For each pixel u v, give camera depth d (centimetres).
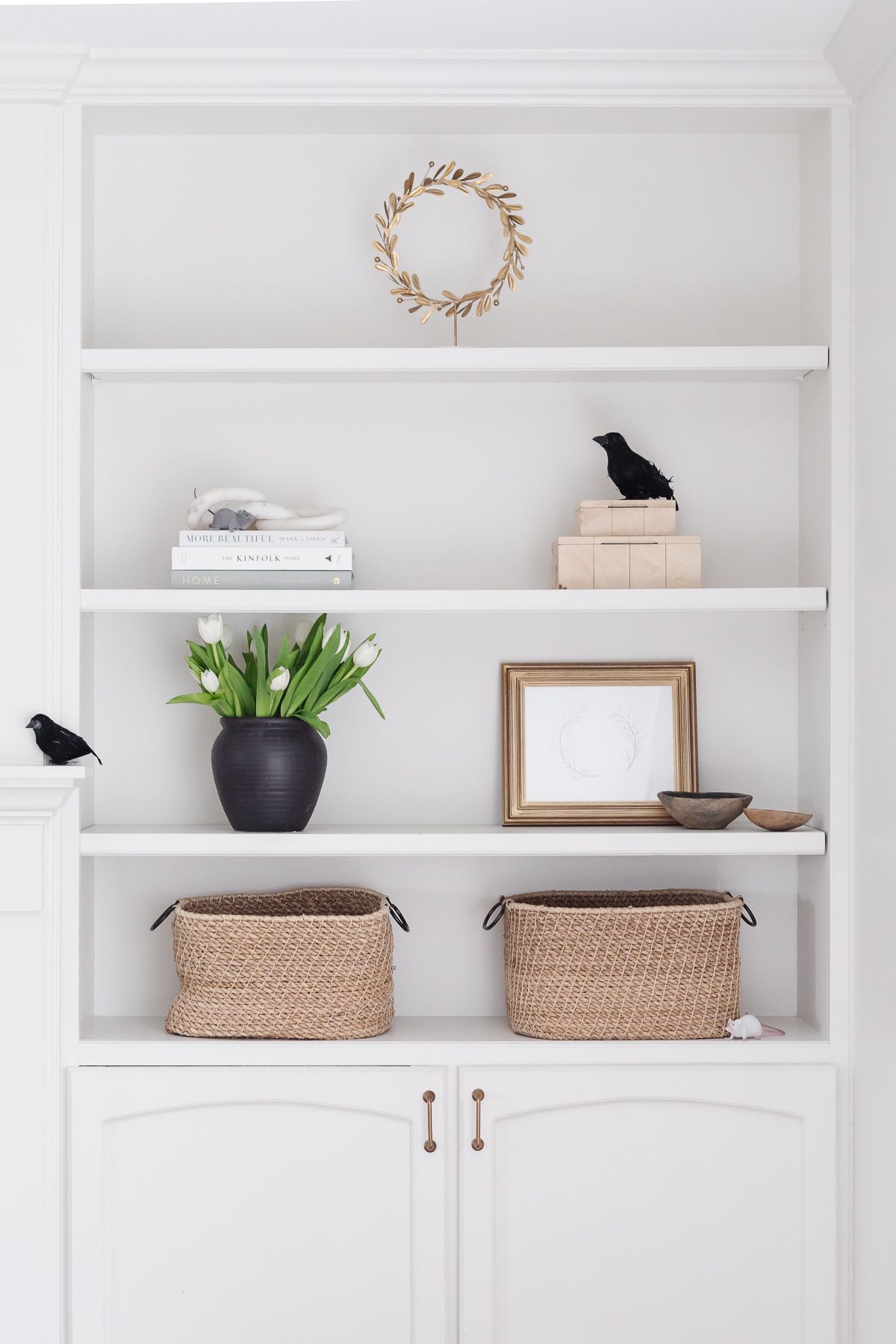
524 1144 200
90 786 214
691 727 219
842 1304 199
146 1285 199
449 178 206
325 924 201
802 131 220
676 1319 199
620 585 206
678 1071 199
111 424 222
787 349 203
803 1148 200
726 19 188
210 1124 199
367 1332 198
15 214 202
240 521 203
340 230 223
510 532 223
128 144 221
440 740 222
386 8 185
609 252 223
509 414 223
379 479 223
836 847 202
